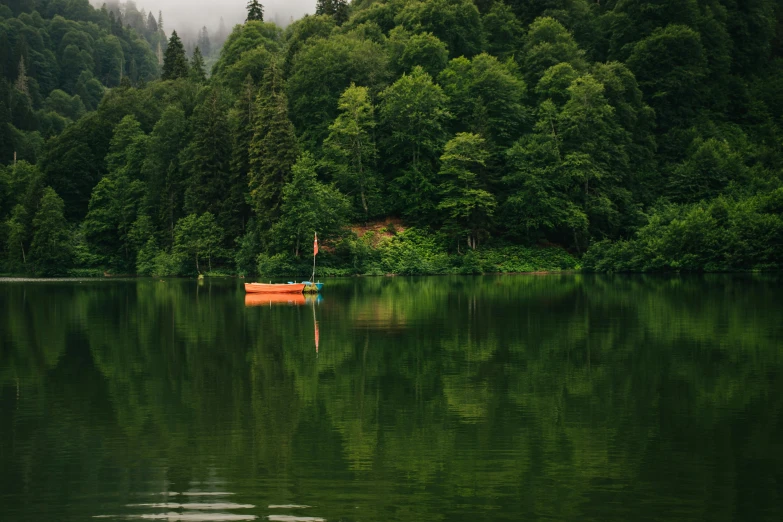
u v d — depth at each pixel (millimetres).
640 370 20141
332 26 112125
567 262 76438
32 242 85125
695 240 67625
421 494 11008
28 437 14164
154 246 84812
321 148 82000
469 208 74812
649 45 94750
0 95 159000
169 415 15766
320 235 72250
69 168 96438
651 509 10336
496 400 16844
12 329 30516
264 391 18016
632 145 84250
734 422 14711
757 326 28828
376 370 20531
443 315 34188
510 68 92000
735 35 112375
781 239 65562
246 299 45844
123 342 26391
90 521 10164
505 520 10023
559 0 113750
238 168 79938
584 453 12867
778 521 9883
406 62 90500
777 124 103312
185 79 118625
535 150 77062
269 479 11734
